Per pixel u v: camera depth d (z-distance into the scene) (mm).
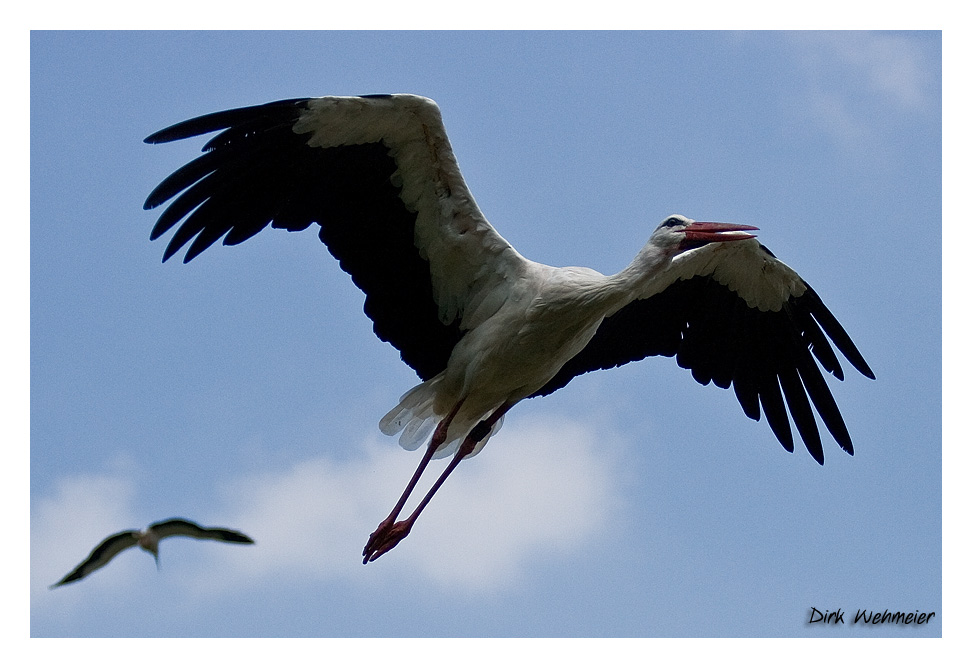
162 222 12406
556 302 12320
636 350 15023
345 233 12844
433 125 11969
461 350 12734
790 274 14484
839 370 14875
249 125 12133
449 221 12477
